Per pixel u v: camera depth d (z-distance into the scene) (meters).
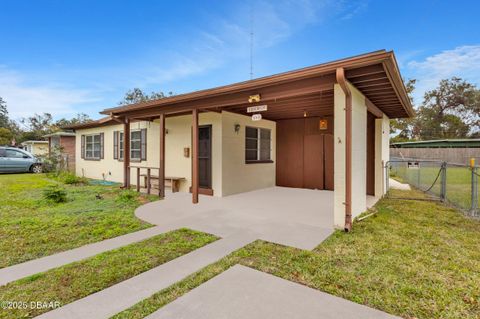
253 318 1.94
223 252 3.25
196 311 2.03
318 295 2.26
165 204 6.18
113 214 5.13
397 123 21.44
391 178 13.13
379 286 2.41
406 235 3.87
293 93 4.41
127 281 2.51
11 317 1.95
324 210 5.60
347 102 3.98
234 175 7.64
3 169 12.93
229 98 5.37
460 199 6.55
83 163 12.20
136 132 9.60
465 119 28.02
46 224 4.39
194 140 6.22
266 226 4.37
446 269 2.76
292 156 9.20
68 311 2.03
